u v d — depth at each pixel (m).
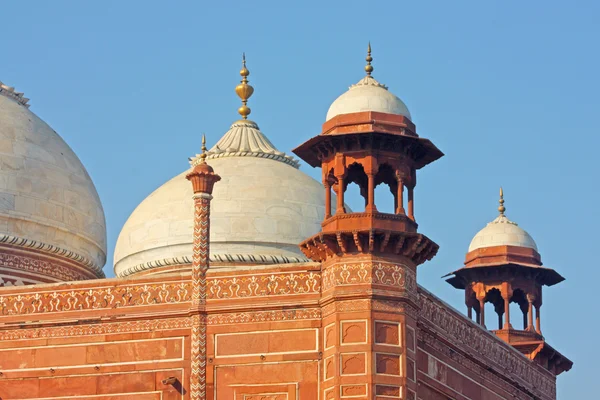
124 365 30.86
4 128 37.09
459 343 33.00
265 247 35.78
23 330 31.52
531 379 36.53
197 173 31.55
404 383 29.31
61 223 37.00
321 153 30.91
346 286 29.72
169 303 30.98
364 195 31.41
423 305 31.55
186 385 30.45
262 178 36.72
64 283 31.62
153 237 36.38
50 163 37.41
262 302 30.44
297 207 36.41
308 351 30.02
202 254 31.05
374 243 29.80
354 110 30.72
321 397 29.69
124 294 31.25
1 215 35.94
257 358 30.19
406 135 30.33
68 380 31.06
